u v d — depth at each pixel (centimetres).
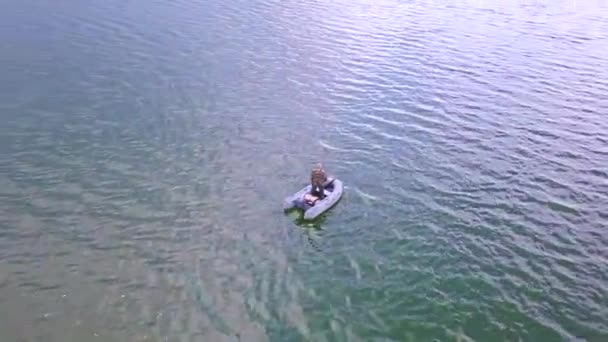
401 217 3359
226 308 2591
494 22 7481
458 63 5878
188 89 4831
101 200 3316
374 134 4328
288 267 2897
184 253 2938
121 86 4775
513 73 5678
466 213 3412
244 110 4556
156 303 2586
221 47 5847
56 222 3100
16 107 4291
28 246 2898
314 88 5075
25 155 3703
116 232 3056
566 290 2820
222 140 4081
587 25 7556
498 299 2745
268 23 6750
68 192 3366
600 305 2731
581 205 3528
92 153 3788
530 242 3170
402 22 7231
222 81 5053
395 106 4809
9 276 2686
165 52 5572
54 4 6675
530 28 7281
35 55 5228
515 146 4222
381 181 3722
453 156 4053
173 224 3158
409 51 6166
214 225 3178
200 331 2445
